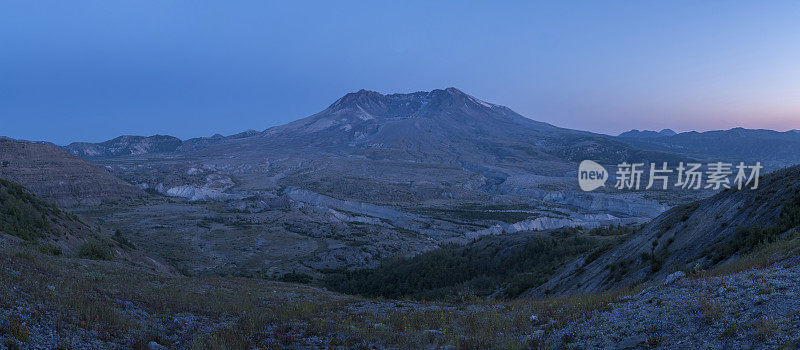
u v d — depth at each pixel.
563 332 13.40
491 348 12.75
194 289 29.28
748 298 12.23
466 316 19.27
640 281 32.88
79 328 13.06
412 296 82.94
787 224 24.58
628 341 11.62
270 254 141.62
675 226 39.12
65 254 40.19
